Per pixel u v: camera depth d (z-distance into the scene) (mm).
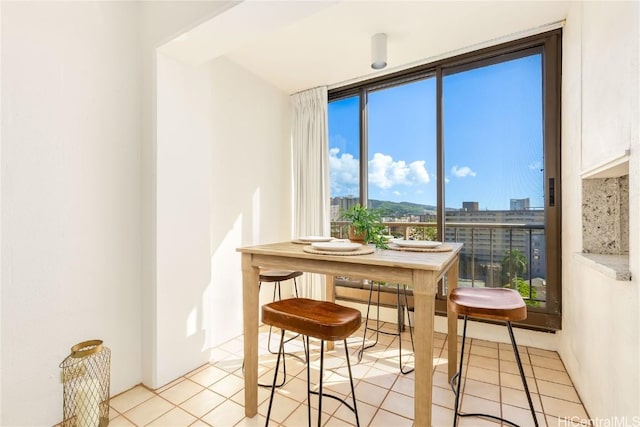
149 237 1956
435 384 1940
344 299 3303
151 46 1954
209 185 2287
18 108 1480
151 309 1935
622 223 1650
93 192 1767
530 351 2416
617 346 1235
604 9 1436
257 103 3076
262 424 1571
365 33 2373
